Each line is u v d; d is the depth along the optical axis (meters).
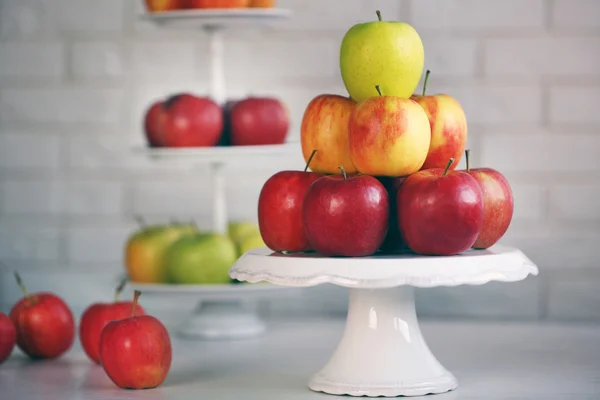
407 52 1.32
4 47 2.21
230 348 1.79
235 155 1.86
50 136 2.22
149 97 2.21
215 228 1.99
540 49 2.13
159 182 2.21
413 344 1.38
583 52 2.12
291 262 1.26
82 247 2.23
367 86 1.33
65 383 1.50
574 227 2.14
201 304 1.96
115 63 2.21
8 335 1.61
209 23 1.85
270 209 1.34
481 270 1.23
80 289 2.23
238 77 2.19
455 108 1.37
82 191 2.22
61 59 2.21
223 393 1.40
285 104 2.19
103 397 1.39
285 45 2.18
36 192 2.23
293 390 1.41
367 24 1.34
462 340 1.84
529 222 2.14
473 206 1.25
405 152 1.27
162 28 2.20
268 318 2.17
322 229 1.26
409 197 1.26
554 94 2.13
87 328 1.63
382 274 1.21
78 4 2.21
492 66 2.14
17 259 2.23
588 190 2.13
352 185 1.25
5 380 1.52
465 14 2.13
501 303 2.16
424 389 1.35
